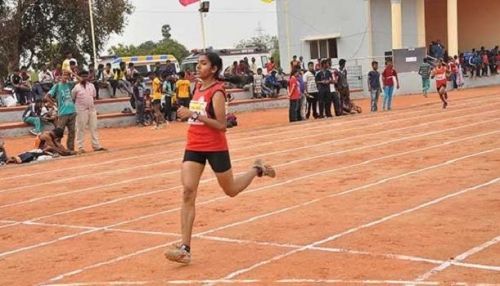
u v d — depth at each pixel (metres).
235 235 7.03
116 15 39.69
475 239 6.21
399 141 14.86
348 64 39.19
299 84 22.09
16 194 10.98
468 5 45.72
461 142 13.92
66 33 39.09
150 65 36.91
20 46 38.41
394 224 7.02
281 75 34.03
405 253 5.88
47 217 8.89
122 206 9.30
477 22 45.47
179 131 22.56
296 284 5.21
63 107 16.17
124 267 6.10
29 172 13.67
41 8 38.12
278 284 5.24
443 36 46.00
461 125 17.75
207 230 7.35
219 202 8.95
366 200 8.46
